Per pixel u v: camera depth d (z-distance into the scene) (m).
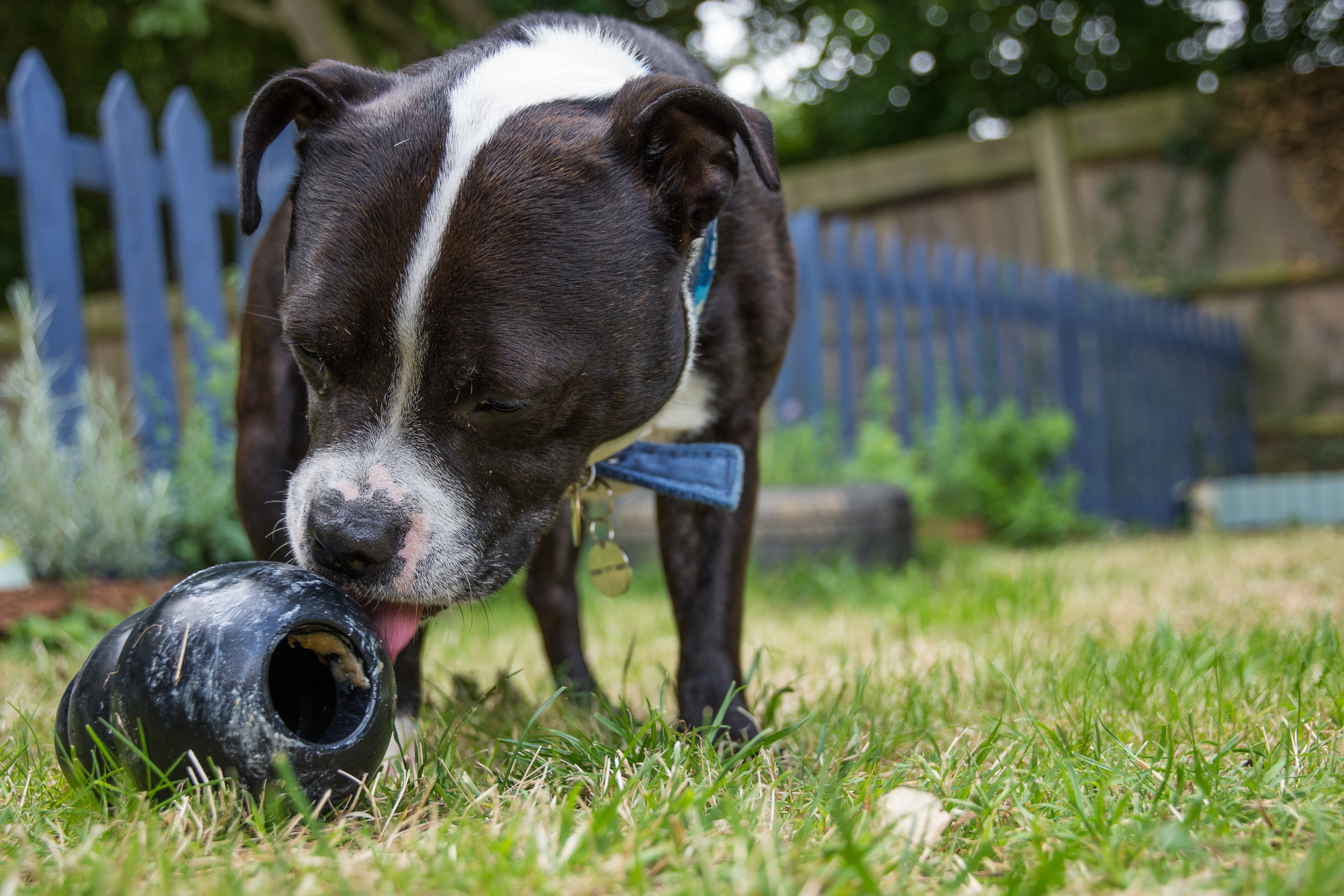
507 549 0.51
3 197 2.78
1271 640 0.73
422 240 0.47
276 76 0.53
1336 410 2.64
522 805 0.44
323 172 0.50
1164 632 0.73
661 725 0.53
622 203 0.51
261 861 0.38
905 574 1.37
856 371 2.12
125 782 0.43
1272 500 2.18
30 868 0.38
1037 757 0.49
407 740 0.54
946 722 0.59
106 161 1.14
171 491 1.12
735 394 0.63
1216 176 2.64
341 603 0.45
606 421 0.52
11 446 1.01
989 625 0.91
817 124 3.49
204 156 1.22
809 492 1.38
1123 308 2.42
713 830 0.41
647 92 0.51
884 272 1.91
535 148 0.50
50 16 2.75
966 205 2.79
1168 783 0.45
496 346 0.47
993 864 0.39
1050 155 2.68
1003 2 3.11
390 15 2.60
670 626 1.02
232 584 0.44
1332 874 0.35
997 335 2.11
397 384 0.48
